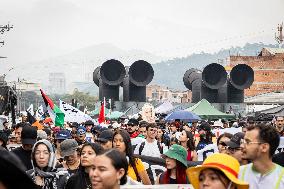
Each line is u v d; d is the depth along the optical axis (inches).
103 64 2453.2
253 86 4200.3
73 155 336.5
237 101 2556.6
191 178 197.8
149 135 475.8
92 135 701.3
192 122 965.8
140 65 2493.8
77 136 570.3
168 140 707.4
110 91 2527.1
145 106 1139.3
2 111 1240.8
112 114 1787.6
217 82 2506.2
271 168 240.2
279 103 2891.2
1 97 1242.6
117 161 211.5
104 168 209.8
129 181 271.4
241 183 183.9
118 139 341.1
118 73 2469.2
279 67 4175.7
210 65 2488.9
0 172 91.7
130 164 343.3
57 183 302.0
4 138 466.6
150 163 383.2
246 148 242.4
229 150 335.6
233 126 943.0
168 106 1820.9
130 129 660.7
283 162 330.3
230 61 4222.4
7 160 92.4
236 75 2501.2
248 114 2167.8
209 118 1560.0
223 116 1574.8
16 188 92.7
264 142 237.9
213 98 2561.5
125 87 2561.5
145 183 347.9
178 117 1017.5
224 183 187.8
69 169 338.0
